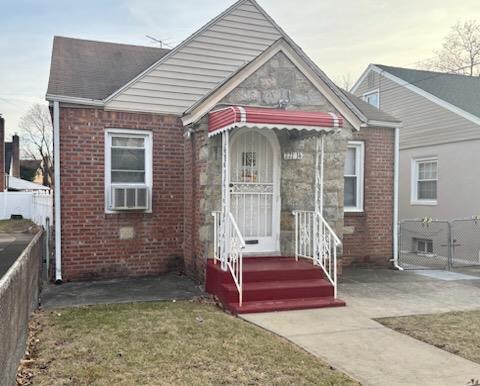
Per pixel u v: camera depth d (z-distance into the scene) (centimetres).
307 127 676
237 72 757
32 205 2477
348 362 439
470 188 1216
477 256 1194
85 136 849
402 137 1472
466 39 2745
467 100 1322
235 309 616
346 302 693
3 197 2655
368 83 1677
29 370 397
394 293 771
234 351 457
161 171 909
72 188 841
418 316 615
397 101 1507
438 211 1324
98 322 553
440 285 850
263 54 771
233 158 799
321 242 740
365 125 988
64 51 1052
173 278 873
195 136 824
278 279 708
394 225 1104
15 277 366
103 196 863
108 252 867
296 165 814
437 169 1334
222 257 697
